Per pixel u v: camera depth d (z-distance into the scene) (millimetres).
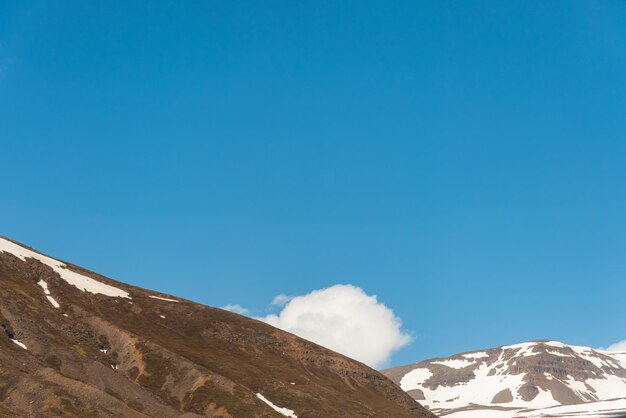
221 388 172375
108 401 137125
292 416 179875
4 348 150000
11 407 126062
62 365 154875
